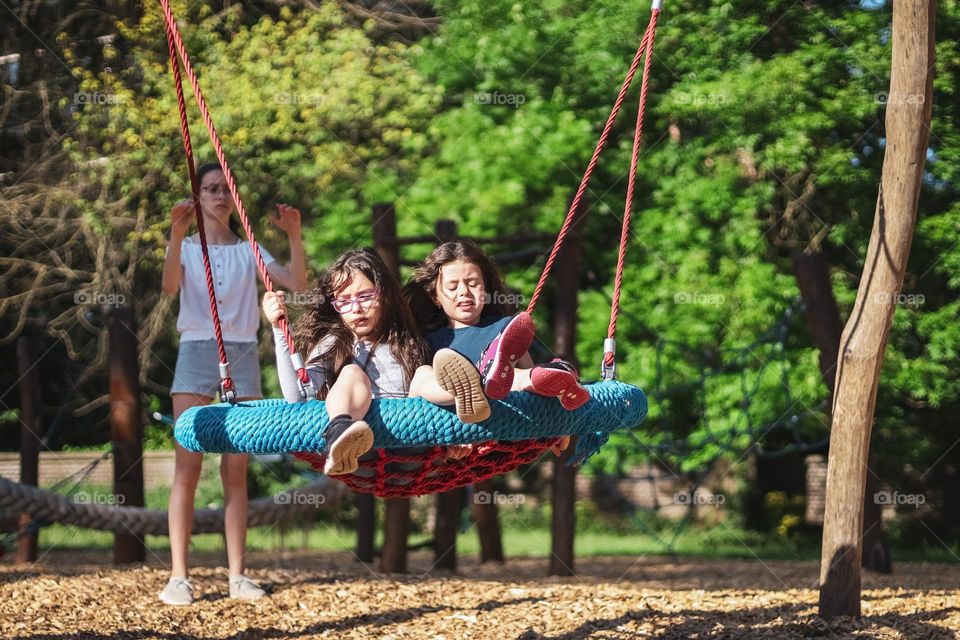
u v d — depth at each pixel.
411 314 3.67
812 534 14.66
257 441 3.17
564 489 7.53
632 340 13.36
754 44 12.58
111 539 10.92
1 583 5.91
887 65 12.01
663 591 6.08
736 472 15.01
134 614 5.07
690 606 5.41
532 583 6.68
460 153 12.55
